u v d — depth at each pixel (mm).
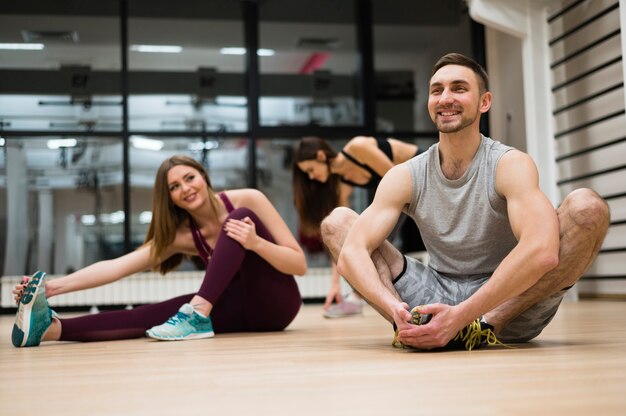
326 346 1881
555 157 5121
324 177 3180
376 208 1745
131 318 2324
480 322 1642
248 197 2561
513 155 1630
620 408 882
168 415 917
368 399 996
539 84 5168
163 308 2367
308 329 2684
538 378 1157
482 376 1197
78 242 6461
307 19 6797
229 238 2316
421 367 1341
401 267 1791
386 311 1691
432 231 1749
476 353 1564
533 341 1858
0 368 1562
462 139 1660
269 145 6699
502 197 1646
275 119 6676
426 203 1736
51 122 6484
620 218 4703
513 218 1581
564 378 1151
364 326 2828
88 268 2391
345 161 3262
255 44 6684
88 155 6516
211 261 2307
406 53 6863
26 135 6441
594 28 4875
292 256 2459
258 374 1307
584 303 4559
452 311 1559
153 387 1180
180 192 2416
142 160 6516
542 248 1513
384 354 1612
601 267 5027
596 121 4648
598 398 958
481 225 1684
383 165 3301
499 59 6715
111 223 6500
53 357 1785
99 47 6586
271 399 1019
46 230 6438
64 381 1300
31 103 6480
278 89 6707
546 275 1596
